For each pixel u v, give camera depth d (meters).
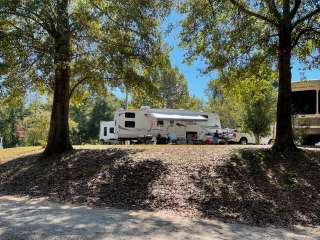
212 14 15.72
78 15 16.17
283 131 14.45
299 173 12.29
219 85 18.39
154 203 11.17
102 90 20.12
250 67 16.72
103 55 16.45
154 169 13.60
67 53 16.17
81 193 12.83
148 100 19.77
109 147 19.58
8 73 17.09
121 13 16.38
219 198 10.95
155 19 17.02
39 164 16.92
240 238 7.85
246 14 15.70
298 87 21.28
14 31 15.22
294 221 9.48
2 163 18.83
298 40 16.08
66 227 7.98
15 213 9.60
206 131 33.66
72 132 60.72
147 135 31.62
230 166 13.05
